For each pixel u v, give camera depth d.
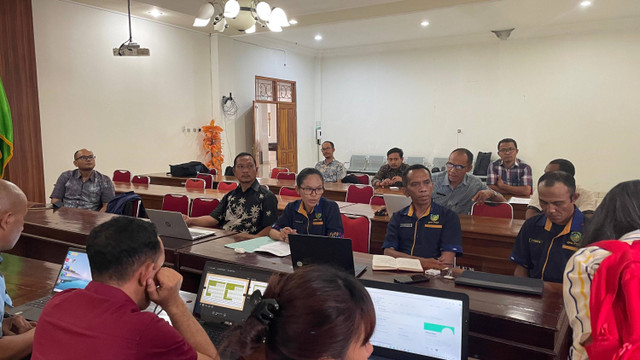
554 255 2.15
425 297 1.46
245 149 9.98
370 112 11.44
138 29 7.65
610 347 1.04
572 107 9.16
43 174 5.97
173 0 6.97
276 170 7.66
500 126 9.94
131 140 7.69
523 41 9.48
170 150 8.43
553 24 8.98
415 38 10.37
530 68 9.48
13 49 5.56
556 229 2.17
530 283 1.80
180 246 2.51
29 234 3.24
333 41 10.63
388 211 3.72
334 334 0.60
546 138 9.48
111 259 1.15
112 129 7.38
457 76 10.28
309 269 0.69
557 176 2.07
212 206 4.06
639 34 8.38
